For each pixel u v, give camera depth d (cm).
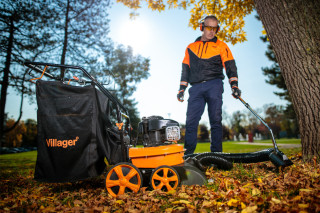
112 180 230
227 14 646
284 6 323
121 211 182
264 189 208
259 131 6950
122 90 2486
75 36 1279
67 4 1273
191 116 367
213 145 357
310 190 177
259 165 343
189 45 394
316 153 291
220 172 302
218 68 370
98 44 1362
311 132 297
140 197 210
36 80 252
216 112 355
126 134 280
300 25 310
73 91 253
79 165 245
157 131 250
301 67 305
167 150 231
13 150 4534
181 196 202
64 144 244
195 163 264
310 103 298
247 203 174
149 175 241
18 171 533
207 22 367
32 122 6700
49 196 261
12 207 205
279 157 258
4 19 1176
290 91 321
